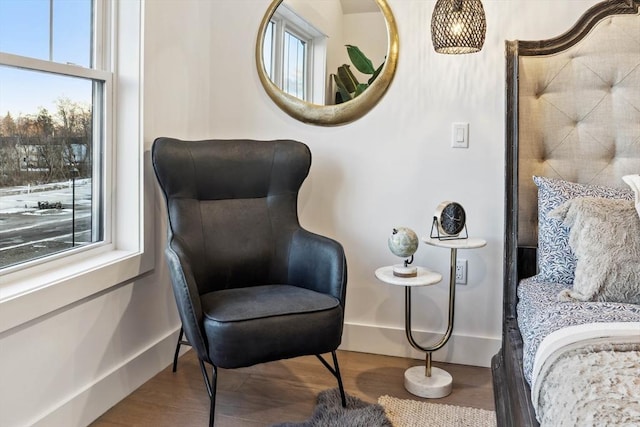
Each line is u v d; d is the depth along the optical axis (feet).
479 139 7.95
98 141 7.02
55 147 6.29
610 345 3.94
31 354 5.41
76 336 6.07
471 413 6.59
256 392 7.14
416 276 7.12
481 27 7.02
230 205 7.63
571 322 4.58
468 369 8.04
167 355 7.98
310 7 8.54
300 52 8.62
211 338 5.77
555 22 7.50
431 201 8.23
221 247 7.30
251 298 6.41
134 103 7.15
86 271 6.15
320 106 8.54
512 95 7.28
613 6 6.96
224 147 7.60
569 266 6.42
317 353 6.17
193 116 8.63
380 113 8.34
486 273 8.07
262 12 8.79
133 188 7.23
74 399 6.02
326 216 8.74
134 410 6.61
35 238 6.06
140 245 7.27
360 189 8.54
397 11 8.14
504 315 7.20
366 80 8.31
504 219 7.52
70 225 6.61
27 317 5.24
